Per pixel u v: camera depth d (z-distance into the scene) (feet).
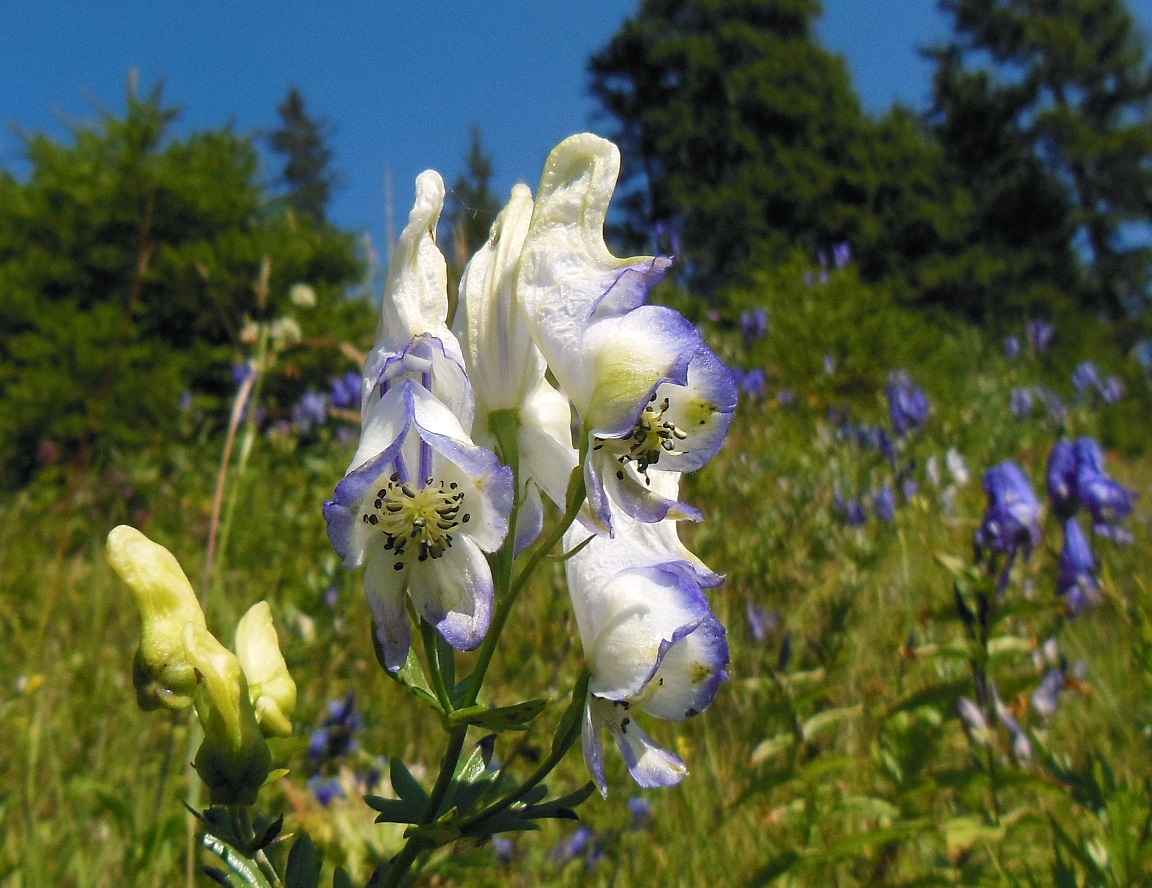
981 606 12.03
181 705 6.20
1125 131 155.43
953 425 33.60
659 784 6.68
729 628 18.42
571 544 6.86
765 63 141.18
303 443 47.96
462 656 18.12
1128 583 19.94
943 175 140.26
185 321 68.64
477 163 239.71
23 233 67.51
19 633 20.70
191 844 10.57
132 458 42.22
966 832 10.57
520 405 6.77
